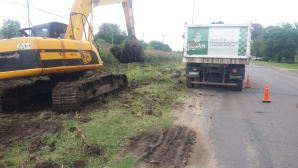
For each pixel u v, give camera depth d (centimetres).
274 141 614
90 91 844
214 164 495
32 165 450
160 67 2556
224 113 849
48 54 718
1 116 729
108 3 1098
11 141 545
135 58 1186
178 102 973
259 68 3409
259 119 790
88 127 625
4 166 445
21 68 687
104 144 540
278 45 6175
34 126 641
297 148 576
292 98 1138
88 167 454
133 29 1265
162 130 657
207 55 1234
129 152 521
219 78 1279
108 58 1916
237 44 1195
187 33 1241
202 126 709
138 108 820
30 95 863
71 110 742
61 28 912
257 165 495
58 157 479
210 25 1208
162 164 484
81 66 838
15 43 694
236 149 564
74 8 924
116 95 1000
